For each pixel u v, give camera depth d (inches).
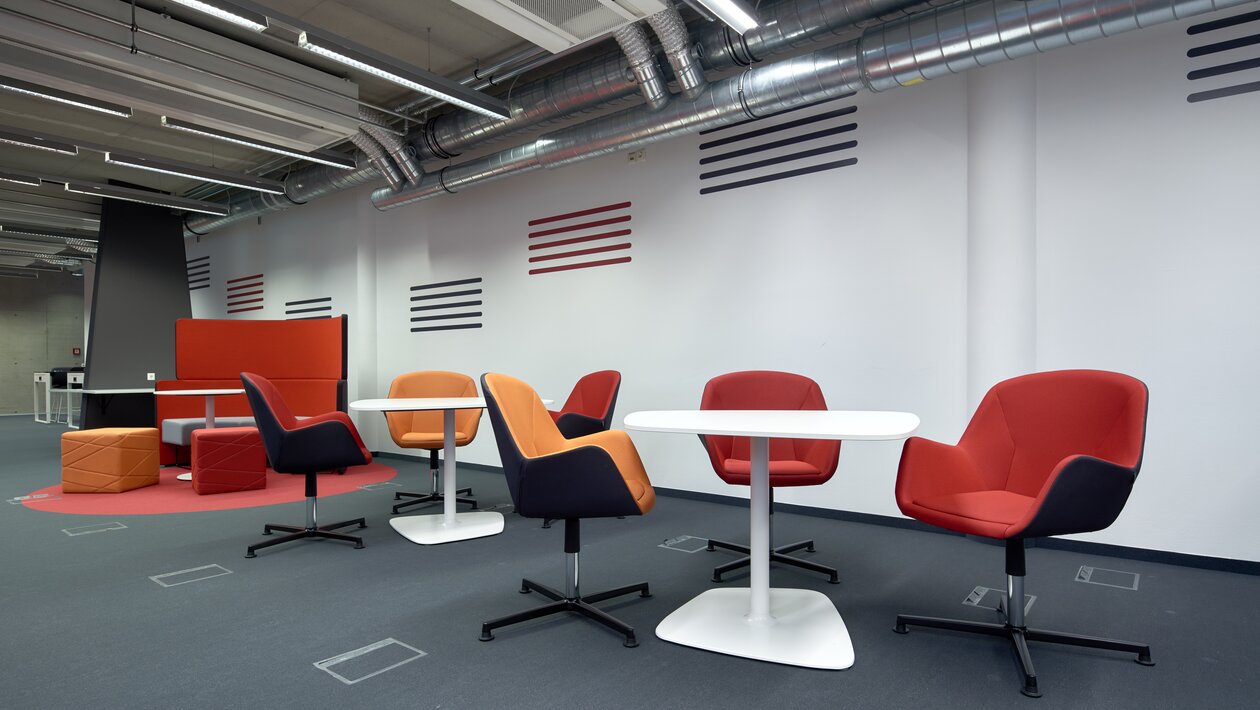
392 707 78.6
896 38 144.6
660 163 221.0
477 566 135.2
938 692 81.6
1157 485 140.2
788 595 111.9
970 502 92.0
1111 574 130.1
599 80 195.2
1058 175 152.1
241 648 95.5
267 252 380.5
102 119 269.6
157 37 182.5
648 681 84.9
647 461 221.6
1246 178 133.3
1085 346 148.4
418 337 297.9
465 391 202.1
